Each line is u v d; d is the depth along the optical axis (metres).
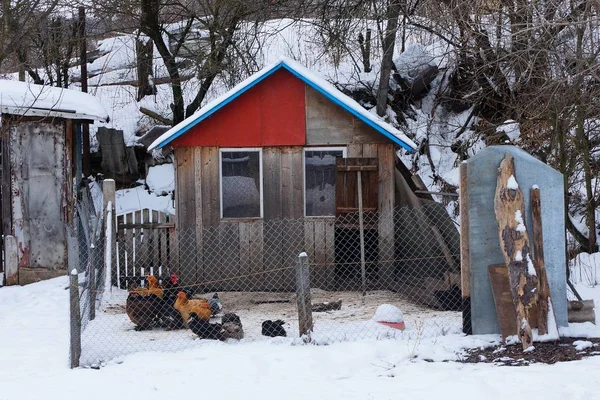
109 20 21.53
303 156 14.28
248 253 14.23
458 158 19.88
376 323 9.87
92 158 22.09
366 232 14.25
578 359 8.26
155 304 10.54
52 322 11.73
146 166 22.34
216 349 9.18
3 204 15.58
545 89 14.35
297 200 14.27
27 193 15.65
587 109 14.01
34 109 15.23
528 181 9.32
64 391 7.82
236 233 14.23
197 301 10.70
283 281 14.12
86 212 16.52
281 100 14.27
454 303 11.60
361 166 13.67
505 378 7.64
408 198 14.54
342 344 9.16
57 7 21.09
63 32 21.94
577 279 13.55
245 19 21.00
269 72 14.05
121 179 21.89
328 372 8.16
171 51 23.58
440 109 22.45
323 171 14.30
